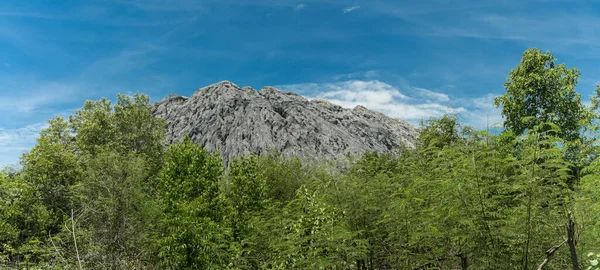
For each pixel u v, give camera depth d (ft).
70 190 75.31
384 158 82.74
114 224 63.93
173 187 64.39
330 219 44.27
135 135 133.90
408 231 37.78
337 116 370.73
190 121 351.46
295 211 53.52
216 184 63.93
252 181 65.77
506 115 93.15
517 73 93.71
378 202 44.68
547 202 30.63
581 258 27.53
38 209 71.56
